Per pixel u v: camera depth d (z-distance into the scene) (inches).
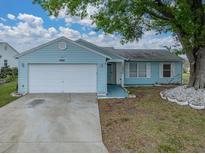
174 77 1027.3
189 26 563.8
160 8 616.4
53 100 636.7
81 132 358.9
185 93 620.7
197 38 586.9
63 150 284.7
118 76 1014.4
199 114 468.4
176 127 380.8
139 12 606.2
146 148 293.4
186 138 331.0
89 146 299.7
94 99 652.7
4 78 1310.3
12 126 390.3
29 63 754.8
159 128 374.3
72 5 573.9
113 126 389.1
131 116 451.5
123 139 326.0
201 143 313.6
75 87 767.1
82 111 505.7
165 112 484.4
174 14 600.7
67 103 596.1
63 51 757.9
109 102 606.9
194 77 660.7
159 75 1018.1
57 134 348.8
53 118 445.7
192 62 661.3
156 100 625.9
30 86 762.2
